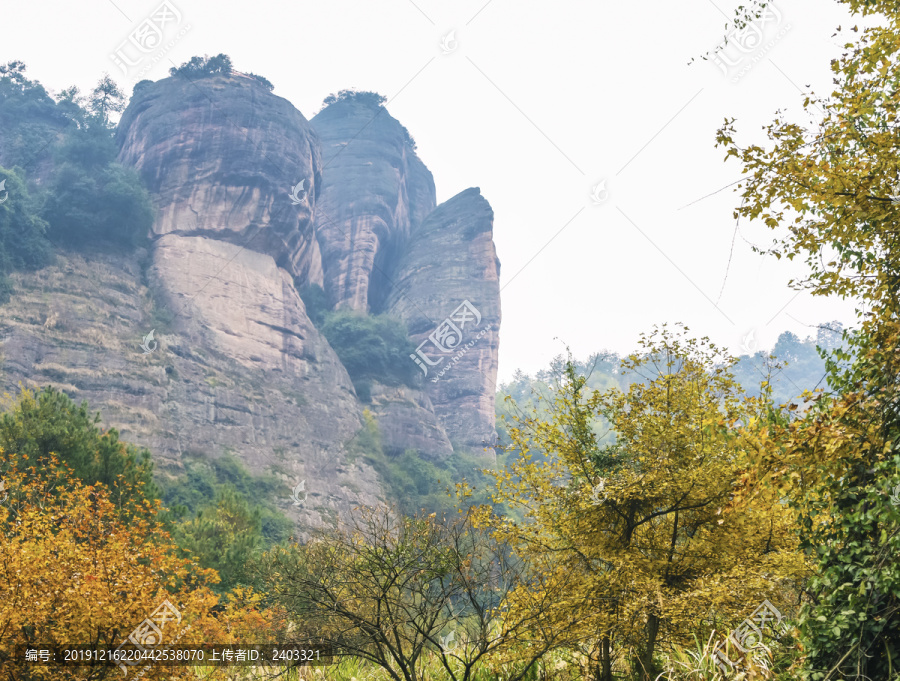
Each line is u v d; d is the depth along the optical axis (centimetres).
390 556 697
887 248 580
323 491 5447
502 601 722
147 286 5744
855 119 598
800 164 560
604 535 797
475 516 775
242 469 5066
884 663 495
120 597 771
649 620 725
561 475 833
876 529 519
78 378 4772
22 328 4784
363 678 816
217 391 5400
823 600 540
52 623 749
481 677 758
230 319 5909
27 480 1209
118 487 1441
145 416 4856
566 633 695
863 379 551
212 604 856
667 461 761
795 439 487
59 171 5856
